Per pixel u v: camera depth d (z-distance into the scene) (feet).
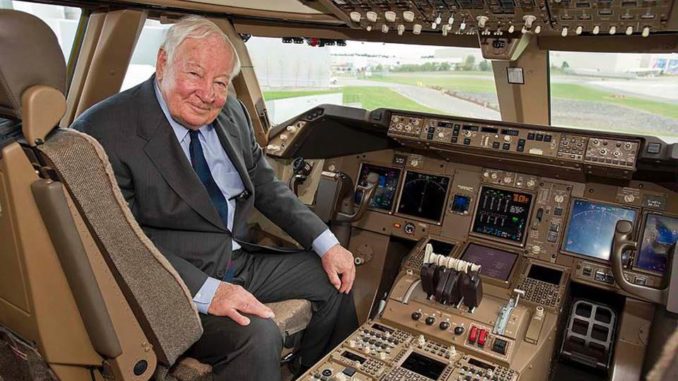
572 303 7.64
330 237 6.79
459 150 7.45
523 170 7.64
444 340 6.22
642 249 6.77
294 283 6.44
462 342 6.13
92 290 4.00
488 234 7.75
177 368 5.32
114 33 7.68
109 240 3.99
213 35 5.39
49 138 3.70
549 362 6.75
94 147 3.83
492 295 6.82
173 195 5.56
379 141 8.68
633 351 6.59
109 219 3.96
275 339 5.26
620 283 6.18
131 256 4.16
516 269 7.17
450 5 5.94
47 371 4.66
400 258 9.09
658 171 6.35
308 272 6.53
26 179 3.64
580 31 6.28
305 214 6.91
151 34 8.57
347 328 6.98
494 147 7.00
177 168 5.53
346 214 8.45
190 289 5.29
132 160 5.34
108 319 4.18
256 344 5.11
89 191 3.81
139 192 5.47
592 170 6.63
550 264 7.26
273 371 5.23
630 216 6.94
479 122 7.20
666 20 5.58
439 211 8.18
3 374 5.66
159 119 5.52
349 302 6.94
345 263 6.62
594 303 7.57
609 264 6.90
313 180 9.51
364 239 8.74
